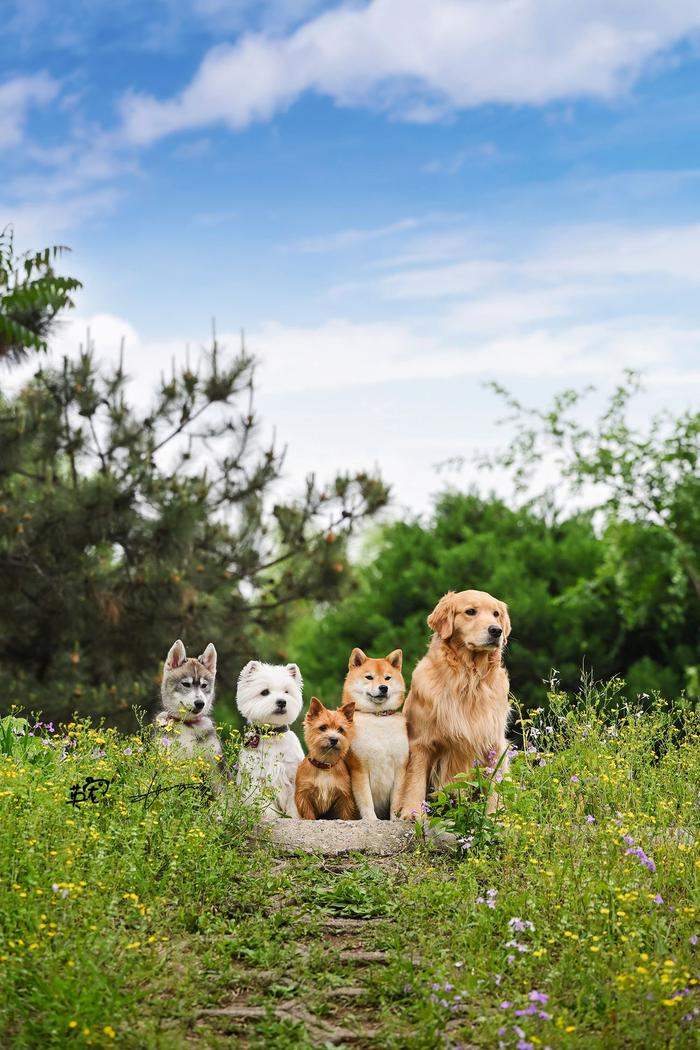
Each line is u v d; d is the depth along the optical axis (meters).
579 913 5.64
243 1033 4.73
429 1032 4.60
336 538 16.44
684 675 18.81
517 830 6.54
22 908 5.20
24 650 15.30
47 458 15.32
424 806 7.15
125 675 14.56
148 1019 4.65
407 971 5.19
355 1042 4.66
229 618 16.11
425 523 26.03
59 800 6.36
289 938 5.71
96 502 14.46
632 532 16.48
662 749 8.05
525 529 24.73
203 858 6.29
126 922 5.52
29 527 14.42
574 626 20.34
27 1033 4.43
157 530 14.67
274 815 7.38
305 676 22.58
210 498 16.28
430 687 7.62
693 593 18.70
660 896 5.71
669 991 4.72
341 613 23.27
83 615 14.61
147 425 15.77
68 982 4.62
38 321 13.30
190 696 8.41
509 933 5.45
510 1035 4.48
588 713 8.12
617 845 6.13
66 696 13.85
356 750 7.62
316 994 5.06
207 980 5.15
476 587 22.50
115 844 6.32
